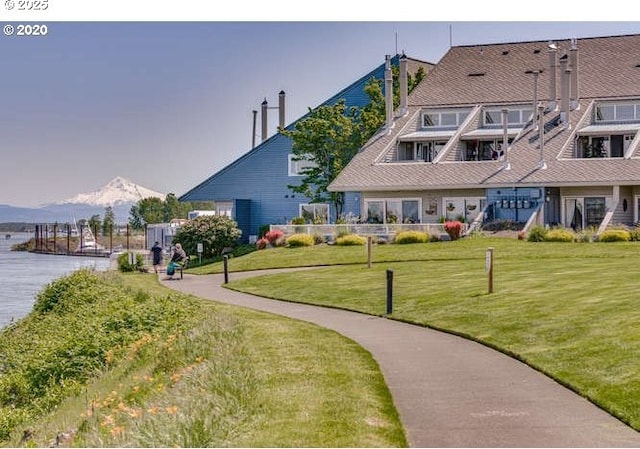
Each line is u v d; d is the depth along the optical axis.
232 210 70.75
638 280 26.88
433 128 66.56
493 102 65.69
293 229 56.91
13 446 16.83
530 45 70.38
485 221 55.88
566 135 60.09
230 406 13.77
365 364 18.02
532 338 19.98
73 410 18.89
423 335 22.23
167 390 16.41
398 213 60.84
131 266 52.91
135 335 25.61
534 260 39.16
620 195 55.12
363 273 38.12
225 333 21.19
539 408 14.47
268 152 71.25
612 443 12.56
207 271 48.31
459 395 15.42
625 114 62.44
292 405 14.25
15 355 30.78
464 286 29.66
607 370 16.20
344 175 61.50
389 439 12.59
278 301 32.41
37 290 62.34
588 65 66.50
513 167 57.94
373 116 67.62
